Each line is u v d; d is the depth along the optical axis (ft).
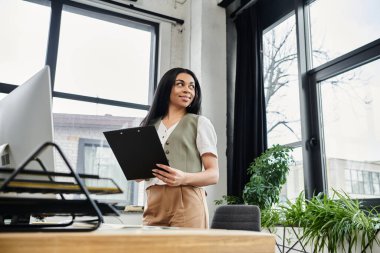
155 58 14.16
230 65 13.61
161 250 1.67
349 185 8.79
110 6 13.39
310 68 10.65
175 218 4.09
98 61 13.19
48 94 2.55
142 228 2.57
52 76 12.09
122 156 3.89
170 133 4.64
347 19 9.58
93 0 13.05
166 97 5.00
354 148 8.82
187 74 5.05
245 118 11.61
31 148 2.55
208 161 4.43
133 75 13.78
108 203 1.97
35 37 12.23
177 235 1.73
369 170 8.33
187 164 4.44
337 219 7.00
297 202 8.34
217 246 1.83
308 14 11.07
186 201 4.15
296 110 10.91
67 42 12.75
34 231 1.81
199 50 13.15
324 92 10.05
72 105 12.34
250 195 9.95
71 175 1.82
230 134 12.82
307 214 7.71
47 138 2.48
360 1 9.22
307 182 9.65
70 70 12.56
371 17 8.86
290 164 10.48
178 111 5.02
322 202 7.82
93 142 12.34
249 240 1.94
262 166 9.91
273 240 2.03
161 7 14.46
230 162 12.39
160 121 4.96
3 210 1.78
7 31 11.93
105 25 13.70
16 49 11.90
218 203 11.40
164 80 5.04
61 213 1.96
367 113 8.59
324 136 9.87
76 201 1.87
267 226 8.86
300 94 10.34
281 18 12.08
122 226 2.95
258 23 12.44
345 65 9.30
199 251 1.77
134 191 12.30
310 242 7.70
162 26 14.34
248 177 11.16
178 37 14.57
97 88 12.91
